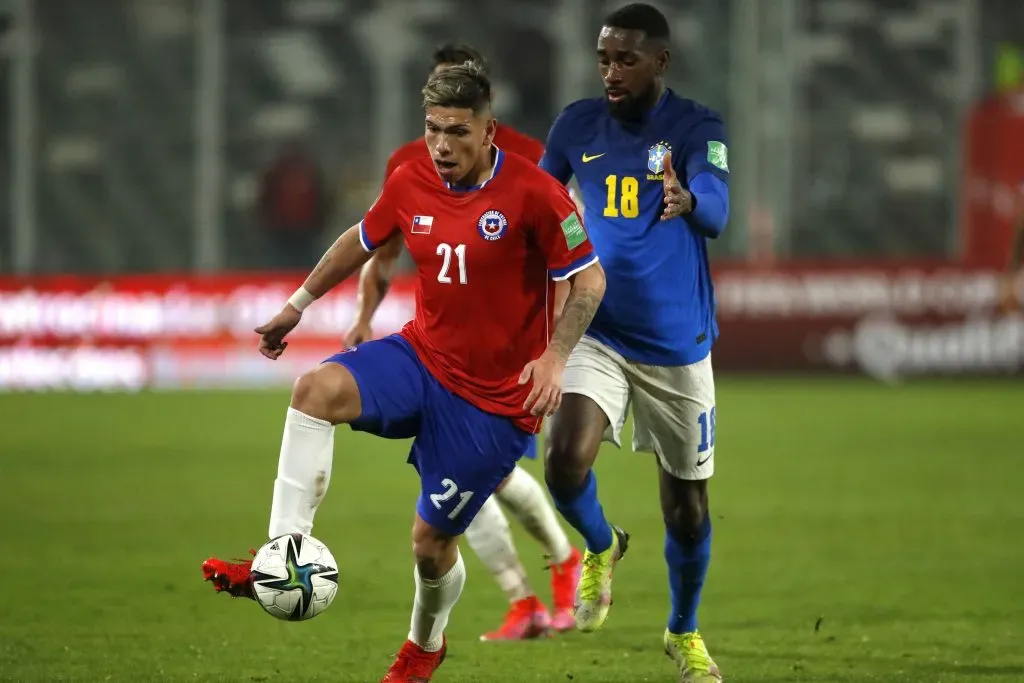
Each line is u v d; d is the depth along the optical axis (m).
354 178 74.75
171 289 63.25
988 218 63.66
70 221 75.12
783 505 34.62
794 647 20.70
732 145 68.06
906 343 64.31
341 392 15.89
